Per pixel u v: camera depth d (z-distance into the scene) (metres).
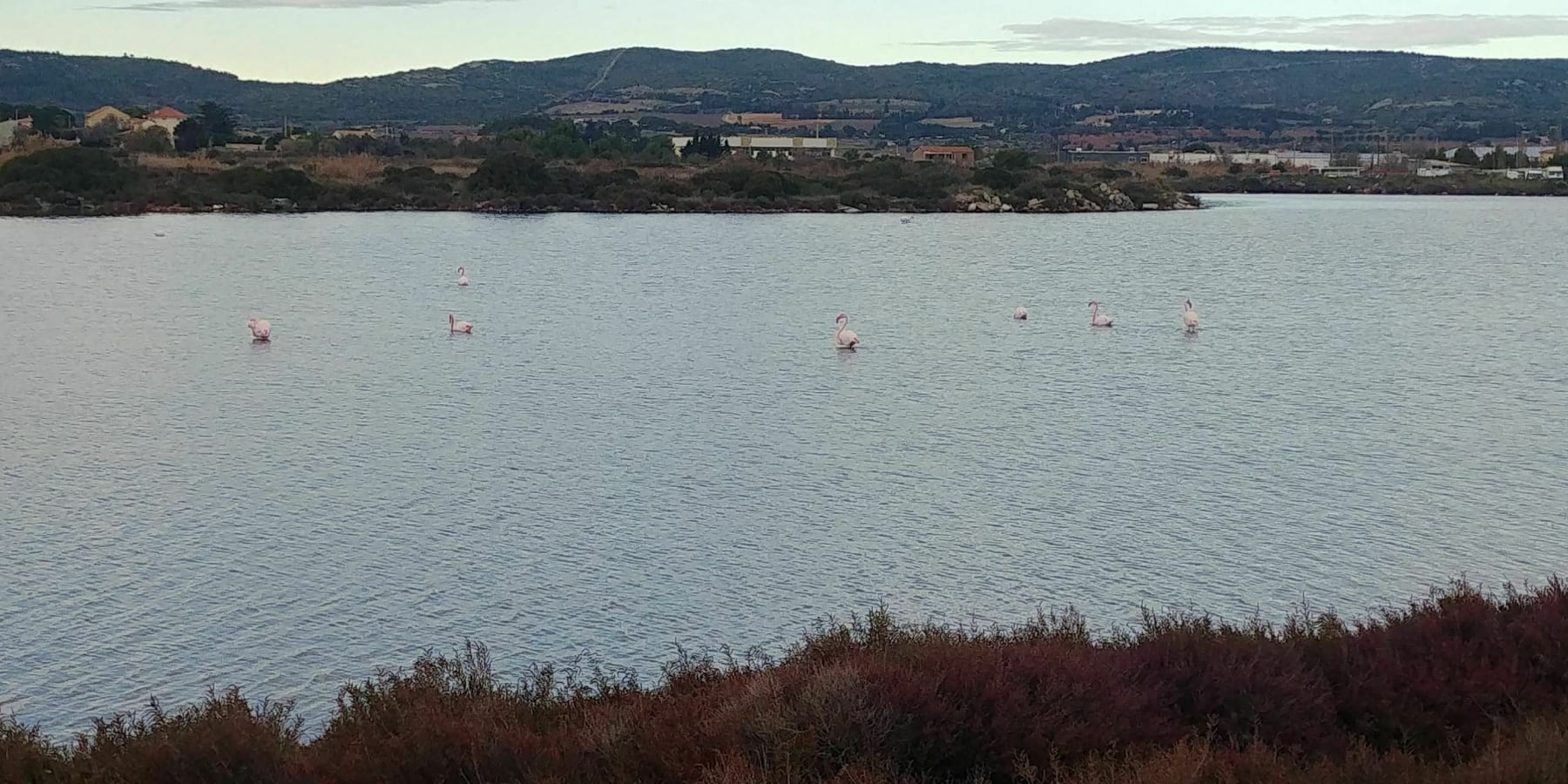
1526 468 34.47
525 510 30.47
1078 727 13.01
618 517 29.94
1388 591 25.02
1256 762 12.26
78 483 32.91
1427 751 13.37
